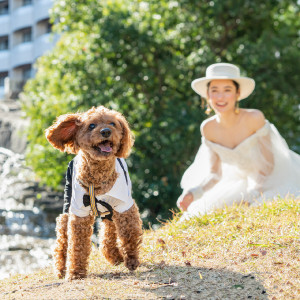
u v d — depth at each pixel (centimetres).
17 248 1062
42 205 1330
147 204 1127
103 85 1109
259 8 1153
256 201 489
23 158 1684
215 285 303
